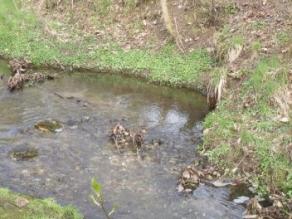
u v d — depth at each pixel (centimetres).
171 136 984
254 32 1228
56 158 894
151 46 1362
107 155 907
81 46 1404
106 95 1173
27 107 1096
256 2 1349
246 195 799
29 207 725
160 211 755
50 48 1405
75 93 1179
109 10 1512
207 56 1269
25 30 1502
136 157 904
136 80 1248
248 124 941
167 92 1187
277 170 820
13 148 923
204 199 788
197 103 1134
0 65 1344
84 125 1019
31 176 838
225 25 1303
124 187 813
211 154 901
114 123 1031
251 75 1070
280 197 786
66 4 1580
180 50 1322
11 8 1600
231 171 855
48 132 985
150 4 1483
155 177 843
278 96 970
